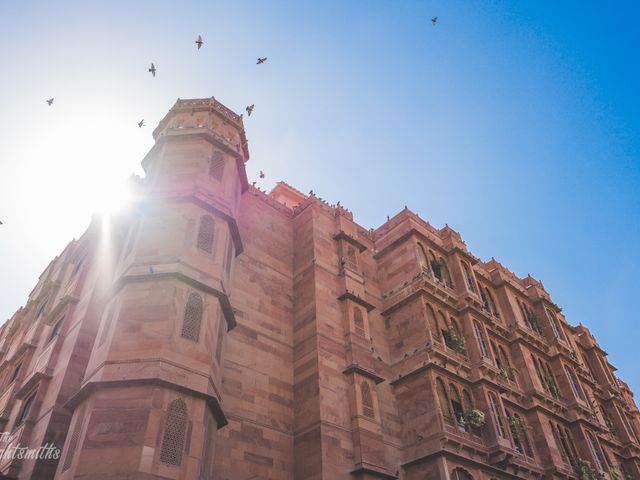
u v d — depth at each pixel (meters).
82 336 22.03
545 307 39.72
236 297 24.70
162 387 16.89
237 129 28.00
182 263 20.27
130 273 19.77
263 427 21.66
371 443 22.11
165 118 27.39
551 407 32.25
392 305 29.72
